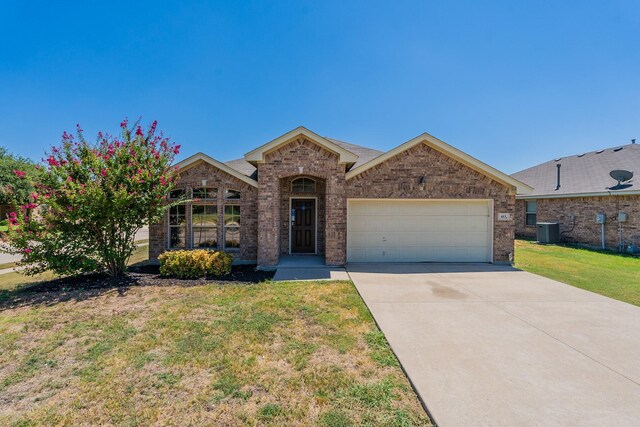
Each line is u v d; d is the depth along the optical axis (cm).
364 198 981
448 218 1015
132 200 755
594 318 496
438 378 320
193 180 1004
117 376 331
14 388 312
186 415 269
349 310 538
